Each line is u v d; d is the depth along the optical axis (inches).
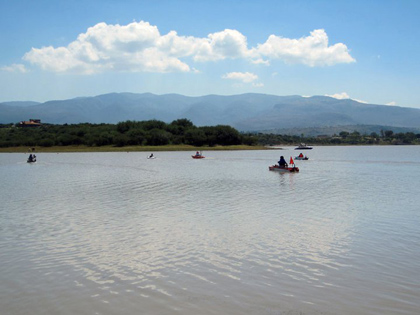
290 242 732.7
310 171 2546.8
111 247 709.9
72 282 548.1
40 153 6156.5
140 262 627.2
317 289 515.2
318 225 872.9
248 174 2306.8
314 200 1255.5
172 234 799.7
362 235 778.8
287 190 1525.6
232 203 1198.9
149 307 471.8
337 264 607.8
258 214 1011.3
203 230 832.3
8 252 687.1
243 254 662.5
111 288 526.6
